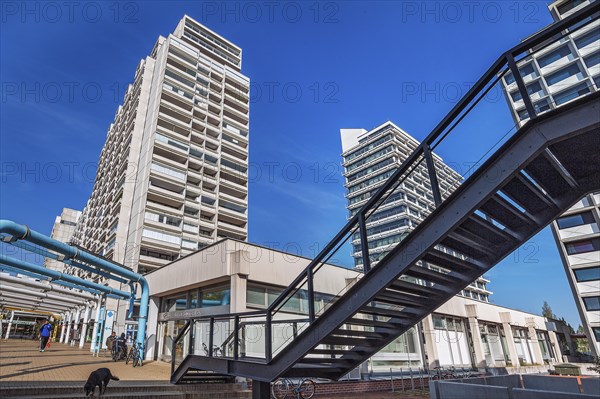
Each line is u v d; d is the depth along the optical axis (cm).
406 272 570
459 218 516
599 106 431
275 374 684
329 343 660
